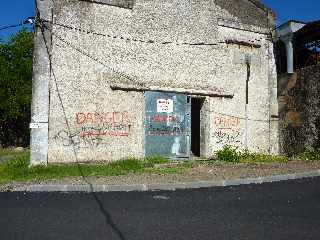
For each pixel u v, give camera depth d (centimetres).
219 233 534
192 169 1232
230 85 1599
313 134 1531
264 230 547
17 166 1284
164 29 1484
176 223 590
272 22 1728
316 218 616
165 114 1479
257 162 1415
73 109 1312
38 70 1267
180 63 1502
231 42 1619
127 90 1400
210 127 1542
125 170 1205
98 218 625
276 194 834
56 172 1162
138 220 610
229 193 862
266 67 1695
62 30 1313
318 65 1516
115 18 1400
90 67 1346
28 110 3053
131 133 1397
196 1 1557
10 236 529
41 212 674
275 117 1691
